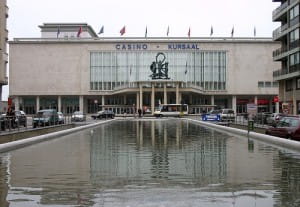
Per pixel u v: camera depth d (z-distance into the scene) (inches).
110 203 330.6
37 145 879.7
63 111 4453.7
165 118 3085.6
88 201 338.0
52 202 335.9
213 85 4347.9
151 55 4338.1
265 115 1563.7
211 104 4387.3
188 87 3914.9
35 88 4370.1
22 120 1198.9
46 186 405.4
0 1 2287.2
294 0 2113.7
